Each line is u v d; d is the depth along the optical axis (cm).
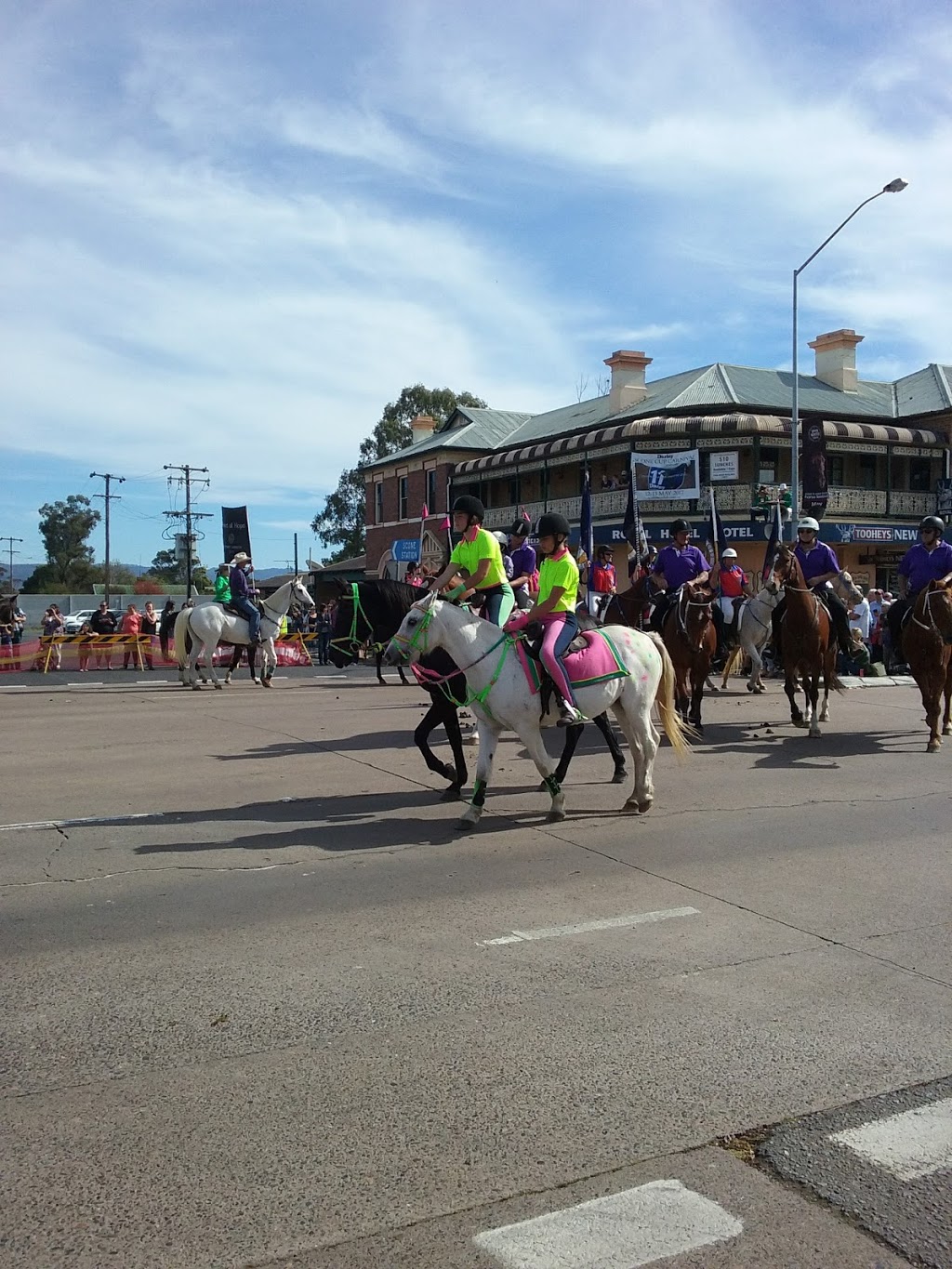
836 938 540
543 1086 377
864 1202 308
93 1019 433
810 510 3023
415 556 4400
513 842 735
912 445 3609
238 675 2412
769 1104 366
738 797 895
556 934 541
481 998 457
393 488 5022
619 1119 354
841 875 659
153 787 930
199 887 625
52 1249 282
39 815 818
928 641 1129
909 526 3644
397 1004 450
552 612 765
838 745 1191
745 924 561
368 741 1210
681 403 3494
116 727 1345
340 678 2306
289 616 3372
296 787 934
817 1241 289
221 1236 287
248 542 3694
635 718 818
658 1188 313
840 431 3397
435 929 548
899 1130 350
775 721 1398
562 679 745
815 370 4034
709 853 710
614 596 1408
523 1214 299
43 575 11094
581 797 890
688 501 3425
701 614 1191
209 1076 383
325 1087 374
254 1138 339
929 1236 292
